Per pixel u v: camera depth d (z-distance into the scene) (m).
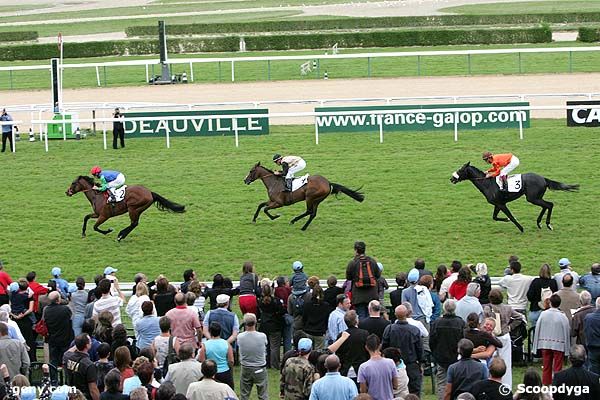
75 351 9.79
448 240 17.58
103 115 27.77
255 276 12.93
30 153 24.20
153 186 21.05
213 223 18.92
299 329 12.14
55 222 19.27
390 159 22.36
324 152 23.09
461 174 17.52
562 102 28.39
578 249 16.91
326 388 8.94
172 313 10.97
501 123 24.78
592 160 21.72
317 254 17.11
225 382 10.09
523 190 17.42
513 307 13.09
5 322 10.80
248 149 23.64
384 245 17.45
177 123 25.12
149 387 8.88
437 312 11.98
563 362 11.16
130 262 17.08
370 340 9.38
